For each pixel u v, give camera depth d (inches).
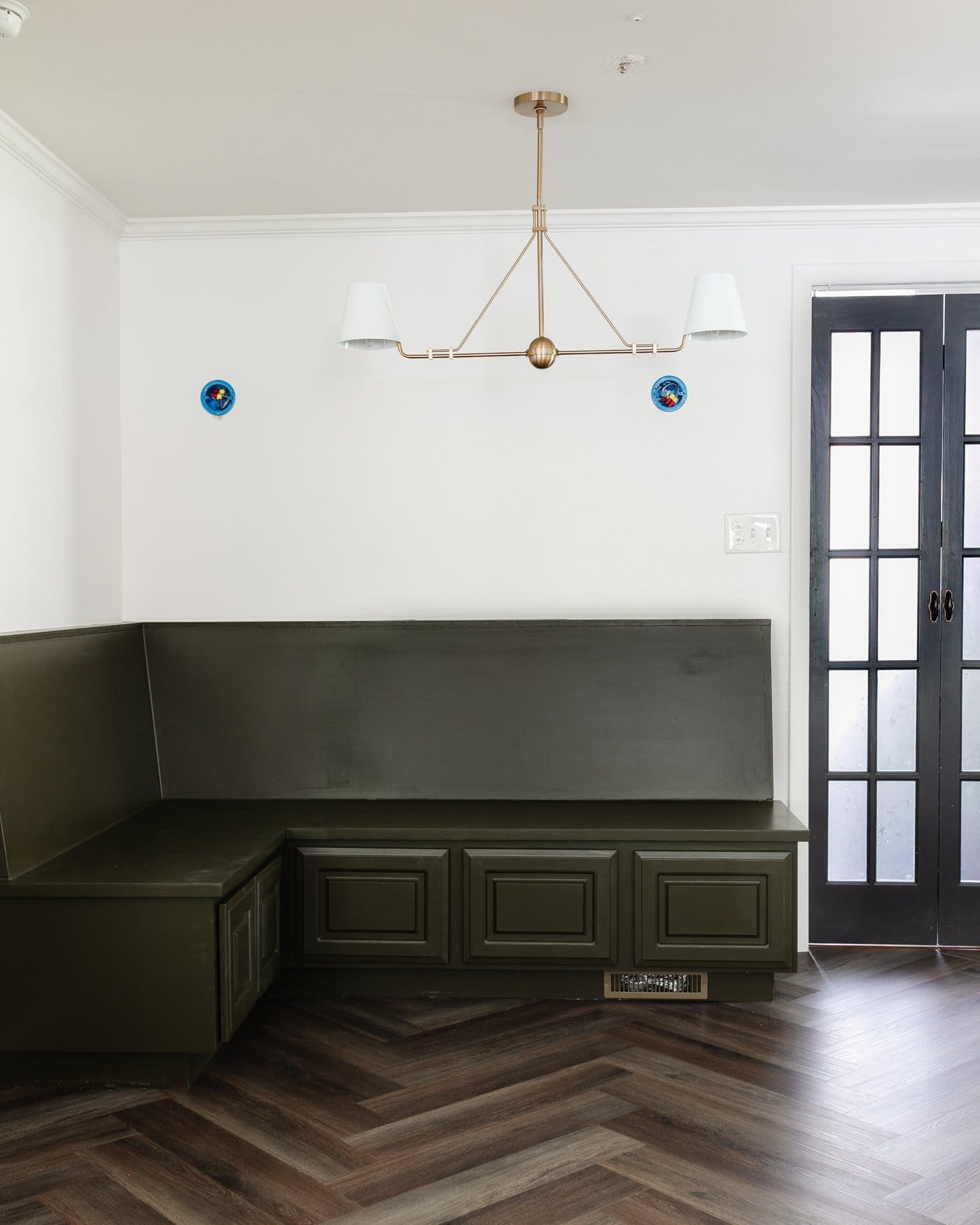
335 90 111.8
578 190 142.3
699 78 109.6
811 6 95.2
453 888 131.2
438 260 153.1
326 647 149.6
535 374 153.0
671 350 125.6
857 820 155.1
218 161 131.6
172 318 155.1
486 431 153.6
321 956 131.3
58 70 107.0
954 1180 94.0
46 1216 88.7
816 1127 102.9
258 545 155.5
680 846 129.7
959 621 152.9
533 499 153.6
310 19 97.1
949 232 150.8
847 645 154.2
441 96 113.3
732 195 144.3
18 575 125.4
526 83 110.4
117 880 109.2
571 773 145.5
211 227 152.9
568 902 130.0
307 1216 88.7
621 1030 125.3
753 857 129.0
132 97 113.5
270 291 154.3
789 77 109.4
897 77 109.3
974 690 153.9
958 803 153.4
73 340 139.7
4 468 122.3
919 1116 105.0
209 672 149.9
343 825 132.0
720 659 147.6
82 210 141.9
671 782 145.3
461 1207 89.8
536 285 152.6
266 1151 98.7
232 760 148.0
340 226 152.3
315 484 154.9
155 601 156.3
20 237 125.7
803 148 128.2
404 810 139.9
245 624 150.6
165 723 149.3
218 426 155.4
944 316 151.2
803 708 152.6
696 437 152.6
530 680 147.6
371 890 130.5
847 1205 90.0
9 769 112.3
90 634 135.1
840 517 153.7
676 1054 119.0
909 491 153.1
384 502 154.6
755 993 133.6
